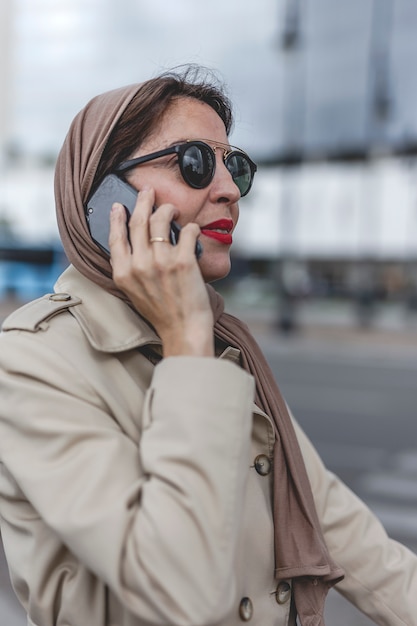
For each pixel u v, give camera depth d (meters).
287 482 1.00
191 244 0.85
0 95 27.72
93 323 0.92
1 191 31.16
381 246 33.00
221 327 1.08
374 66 24.48
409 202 32.25
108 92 1.04
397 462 5.44
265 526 0.94
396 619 1.07
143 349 0.97
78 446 0.78
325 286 32.75
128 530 0.72
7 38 27.41
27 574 0.83
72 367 0.85
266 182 32.25
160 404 0.79
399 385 10.30
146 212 0.88
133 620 0.81
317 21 24.86
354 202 33.84
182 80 1.04
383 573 1.10
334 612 2.82
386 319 25.00
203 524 0.71
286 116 25.00
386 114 25.23
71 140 1.03
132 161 0.96
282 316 17.69
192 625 0.69
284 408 1.08
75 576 0.83
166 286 0.84
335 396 9.16
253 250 34.97
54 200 1.06
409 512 4.14
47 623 0.84
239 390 0.80
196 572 0.70
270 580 0.93
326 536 1.14
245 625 0.88
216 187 0.99
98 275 0.96
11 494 0.86
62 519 0.73
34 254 16.94
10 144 29.94
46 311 0.92
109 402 0.84
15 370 0.83
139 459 0.80
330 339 17.56
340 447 6.00
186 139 0.98
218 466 0.75
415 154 27.72
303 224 34.62
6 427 0.82
